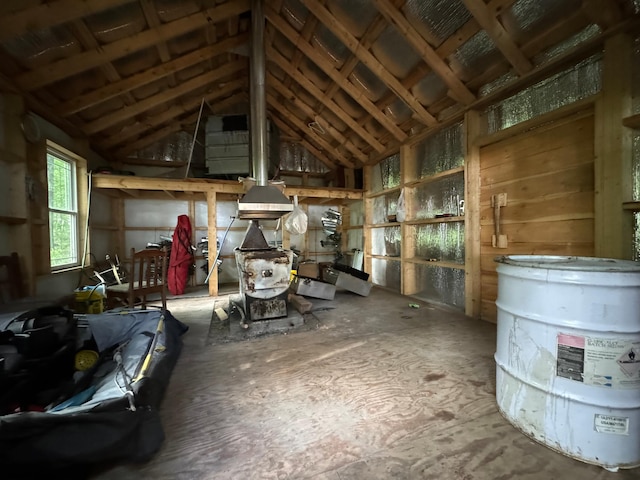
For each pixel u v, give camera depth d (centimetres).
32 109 314
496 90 300
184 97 498
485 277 336
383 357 238
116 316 247
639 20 196
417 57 331
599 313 123
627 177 209
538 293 138
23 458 104
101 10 272
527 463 127
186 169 489
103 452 118
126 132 480
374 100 427
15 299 270
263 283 313
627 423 122
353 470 123
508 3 231
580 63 239
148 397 149
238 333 296
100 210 485
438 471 122
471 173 341
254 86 384
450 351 248
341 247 705
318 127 572
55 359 189
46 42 277
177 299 461
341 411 165
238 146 505
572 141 247
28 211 295
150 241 578
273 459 130
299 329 310
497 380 165
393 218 494
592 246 233
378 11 304
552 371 134
